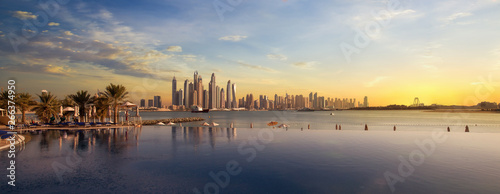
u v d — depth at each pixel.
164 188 8.80
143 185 9.10
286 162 12.65
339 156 14.16
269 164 12.22
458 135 24.67
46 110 39.94
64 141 19.81
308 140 20.77
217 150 15.93
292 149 16.38
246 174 10.51
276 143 19.03
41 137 22.48
